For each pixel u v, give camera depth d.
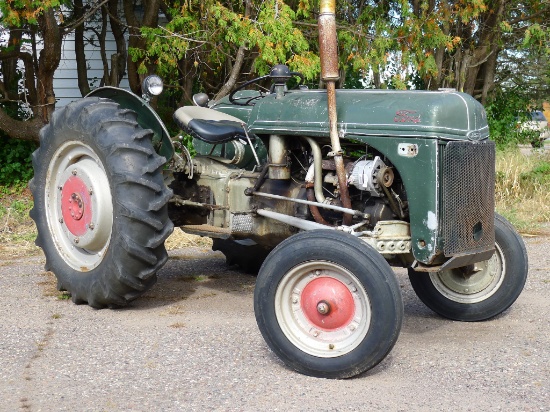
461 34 12.25
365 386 3.77
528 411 3.43
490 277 4.98
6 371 3.92
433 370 4.01
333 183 4.50
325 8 4.23
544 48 12.05
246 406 3.48
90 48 12.28
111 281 4.92
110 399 3.55
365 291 3.81
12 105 11.25
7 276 6.15
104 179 5.05
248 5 8.94
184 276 6.23
